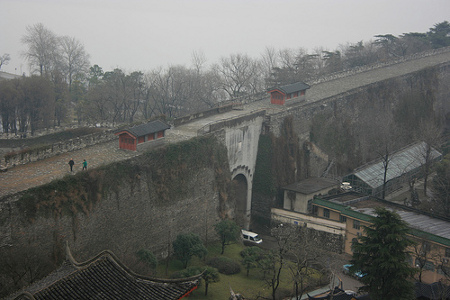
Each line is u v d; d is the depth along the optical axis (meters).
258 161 80.50
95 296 30.91
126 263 49.19
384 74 112.75
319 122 89.56
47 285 31.47
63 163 55.19
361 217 67.50
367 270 49.22
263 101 92.50
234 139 73.81
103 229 52.44
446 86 115.00
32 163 54.84
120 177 54.41
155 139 62.47
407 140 100.62
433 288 54.91
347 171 91.94
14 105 87.38
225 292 54.22
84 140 61.41
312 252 62.84
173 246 58.62
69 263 34.22
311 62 123.19
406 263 48.09
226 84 110.56
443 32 144.88
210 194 68.38
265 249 69.81
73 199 48.94
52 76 104.31
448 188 74.19
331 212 72.31
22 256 43.78
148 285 32.62
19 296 29.80
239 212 79.44
